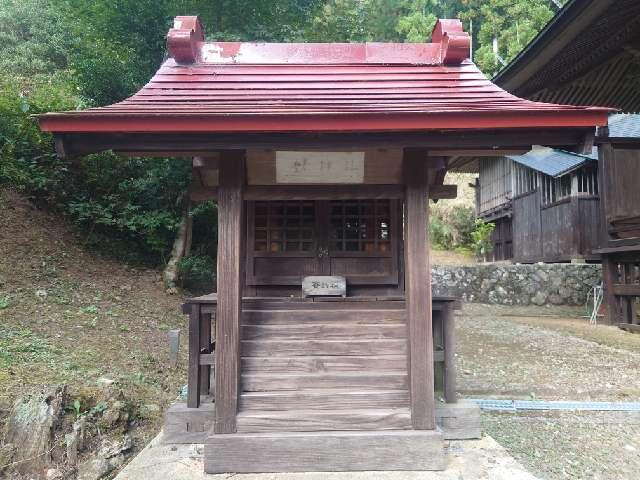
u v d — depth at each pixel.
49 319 6.76
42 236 8.70
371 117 3.04
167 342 7.30
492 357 7.83
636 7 6.44
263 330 4.14
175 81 4.05
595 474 4.03
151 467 3.52
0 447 4.15
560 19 6.46
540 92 9.23
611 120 13.13
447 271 14.86
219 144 3.30
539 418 5.18
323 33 12.20
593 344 8.74
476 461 3.60
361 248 5.26
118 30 10.28
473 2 31.42
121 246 9.93
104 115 2.98
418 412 3.53
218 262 3.56
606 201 10.52
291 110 3.13
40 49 14.44
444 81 4.09
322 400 3.65
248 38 9.98
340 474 3.35
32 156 9.17
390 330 4.15
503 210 17.94
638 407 5.45
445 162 4.04
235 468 3.38
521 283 14.39
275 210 5.27
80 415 4.60
